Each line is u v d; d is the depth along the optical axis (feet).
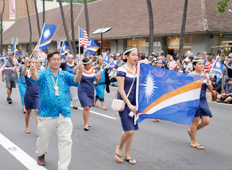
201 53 67.51
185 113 16.52
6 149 17.56
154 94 15.62
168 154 17.06
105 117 27.14
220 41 68.39
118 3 107.04
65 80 13.73
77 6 130.21
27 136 20.53
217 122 25.67
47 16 142.82
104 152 17.26
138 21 86.12
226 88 37.27
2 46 157.99
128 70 14.93
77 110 30.27
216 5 71.41
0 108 31.30
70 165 15.16
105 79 30.81
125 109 14.88
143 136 20.81
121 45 90.84
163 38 76.69
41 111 13.39
